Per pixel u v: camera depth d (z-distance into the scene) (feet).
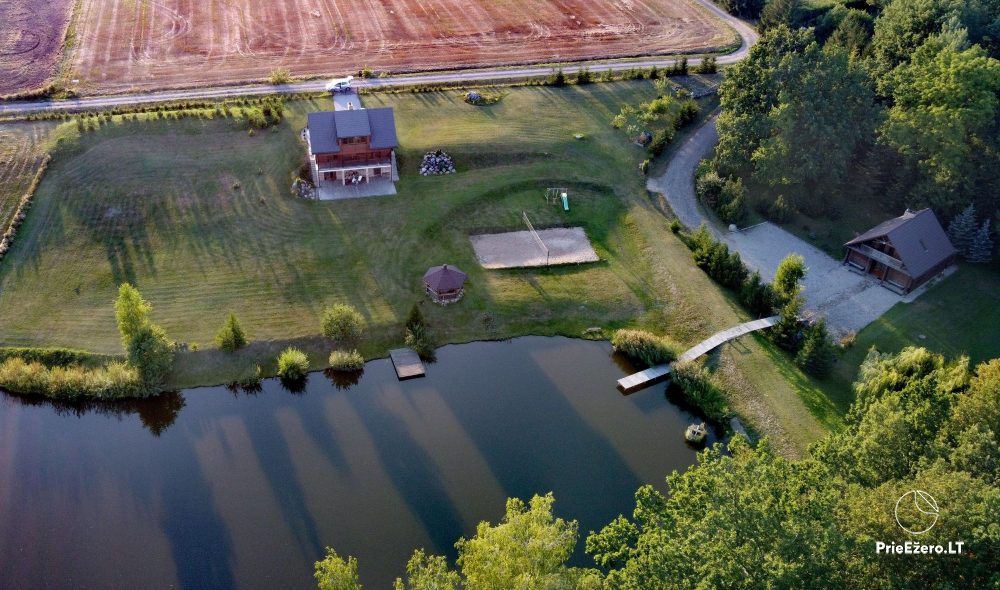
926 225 251.19
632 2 453.99
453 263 248.11
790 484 122.42
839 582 110.63
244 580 158.40
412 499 177.06
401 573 160.66
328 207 263.49
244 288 231.91
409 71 356.79
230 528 169.07
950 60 272.10
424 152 289.53
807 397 203.72
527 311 234.99
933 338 228.22
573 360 222.48
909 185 279.49
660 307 239.30
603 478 184.44
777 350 220.84
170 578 158.71
